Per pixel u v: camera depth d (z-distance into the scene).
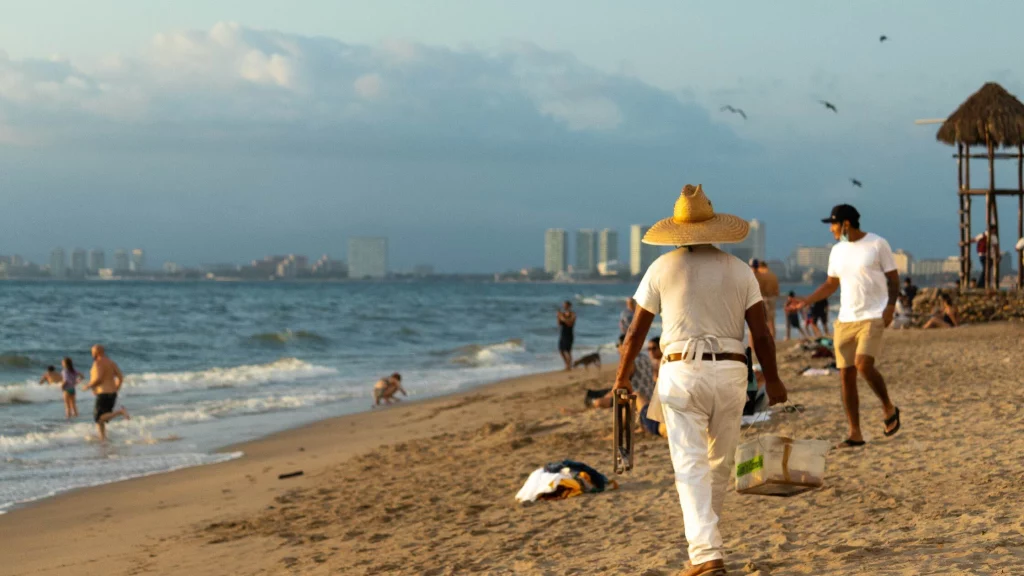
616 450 4.58
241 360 30.67
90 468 11.52
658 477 7.72
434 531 6.93
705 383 4.14
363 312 62.59
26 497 9.83
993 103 23.78
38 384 20.33
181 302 72.12
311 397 19.47
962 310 23.88
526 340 40.44
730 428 4.26
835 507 5.81
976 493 5.71
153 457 12.34
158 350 33.03
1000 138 23.80
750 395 6.33
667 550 5.20
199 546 7.43
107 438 13.97
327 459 11.89
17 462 11.94
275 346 36.00
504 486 8.44
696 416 4.20
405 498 8.49
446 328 49.38
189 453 12.66
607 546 5.66
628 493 7.28
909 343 19.30
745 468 4.71
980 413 8.98
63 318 48.94
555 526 6.50
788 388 12.59
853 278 7.39
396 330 45.88
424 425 14.74
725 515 5.98
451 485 8.83
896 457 7.14
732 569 4.62
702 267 4.23
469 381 22.95
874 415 9.52
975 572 3.91
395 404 18.28
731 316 4.22
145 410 17.14
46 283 186.00
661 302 4.32
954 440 7.62
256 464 11.73
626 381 4.54
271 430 14.87
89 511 9.18
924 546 4.50
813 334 29.33
